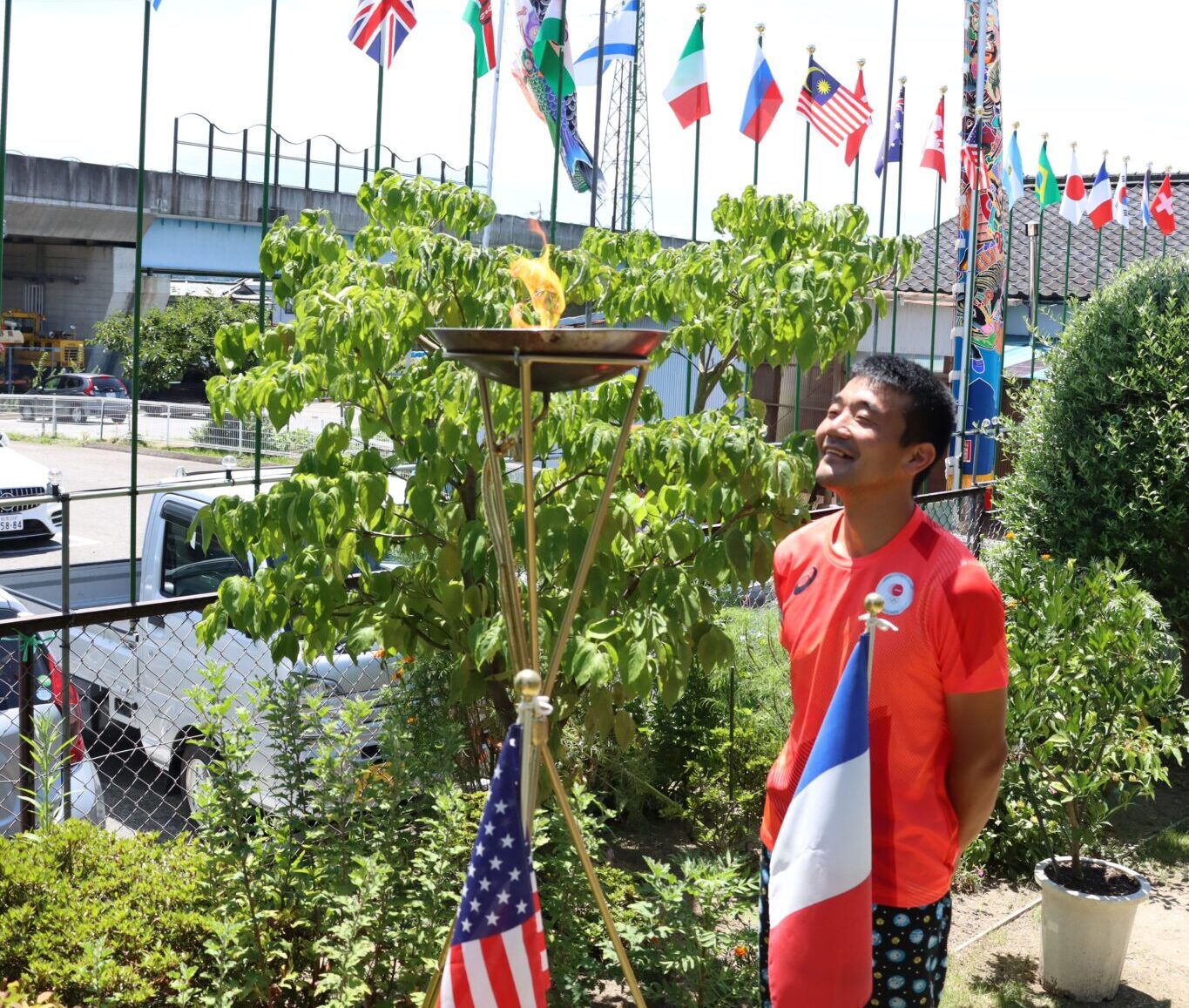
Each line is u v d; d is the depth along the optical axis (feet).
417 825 12.99
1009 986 13.58
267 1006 10.68
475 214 12.65
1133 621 15.19
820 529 8.52
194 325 85.76
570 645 11.06
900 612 7.72
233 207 62.23
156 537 20.66
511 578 7.27
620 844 15.75
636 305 13.69
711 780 15.62
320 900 10.70
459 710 14.26
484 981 6.79
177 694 17.06
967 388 24.12
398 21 14.52
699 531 12.28
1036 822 16.05
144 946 10.55
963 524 23.91
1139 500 19.33
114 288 86.28
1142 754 14.44
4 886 10.90
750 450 11.77
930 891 7.93
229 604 11.35
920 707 7.77
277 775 11.68
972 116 23.58
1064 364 20.53
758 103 18.24
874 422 7.79
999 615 7.70
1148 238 50.24
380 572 13.61
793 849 7.48
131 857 11.60
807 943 7.37
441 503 12.19
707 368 14.16
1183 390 18.86
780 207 13.91
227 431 76.02
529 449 6.79
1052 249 51.13
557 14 15.23
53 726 12.45
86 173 58.75
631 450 11.71
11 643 14.98
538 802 12.30
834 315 12.62
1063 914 13.35
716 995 11.43
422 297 11.47
